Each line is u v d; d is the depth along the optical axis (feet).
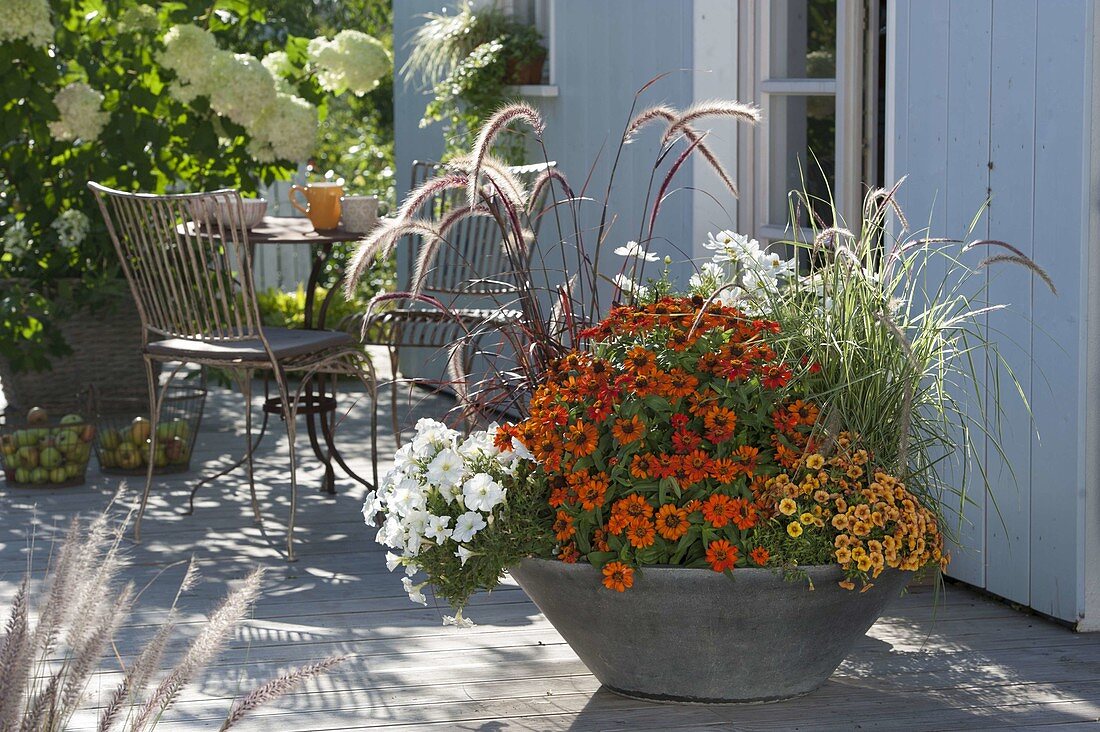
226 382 18.93
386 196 33.91
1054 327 10.71
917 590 11.99
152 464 13.97
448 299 19.49
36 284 19.17
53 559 13.12
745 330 8.90
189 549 13.70
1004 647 10.44
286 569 12.94
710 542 8.45
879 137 13.75
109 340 19.56
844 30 13.57
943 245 11.80
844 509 8.44
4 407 20.92
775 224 15.24
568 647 10.52
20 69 18.21
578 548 8.73
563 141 19.08
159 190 19.79
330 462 16.44
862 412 8.85
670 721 8.86
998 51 11.10
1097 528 10.66
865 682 9.62
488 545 8.72
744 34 15.24
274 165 19.69
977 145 11.38
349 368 14.24
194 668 5.53
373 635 10.87
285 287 31.01
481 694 9.48
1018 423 11.17
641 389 8.45
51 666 9.71
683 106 15.67
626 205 17.37
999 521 11.47
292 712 9.16
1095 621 10.78
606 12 17.58
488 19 20.47
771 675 8.91
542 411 8.82
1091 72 10.23
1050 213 10.67
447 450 8.98
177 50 17.02
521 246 9.98
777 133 15.05
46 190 19.49
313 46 18.01
